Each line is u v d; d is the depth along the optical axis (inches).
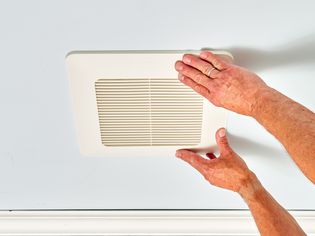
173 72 43.3
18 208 60.3
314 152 36.1
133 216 60.9
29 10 38.8
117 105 45.8
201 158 49.1
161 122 47.4
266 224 49.1
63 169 53.9
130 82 44.2
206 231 61.0
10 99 45.8
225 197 58.2
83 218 60.9
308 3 38.9
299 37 41.7
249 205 49.6
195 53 42.6
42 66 43.2
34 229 60.9
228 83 40.3
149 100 45.4
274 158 53.0
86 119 47.1
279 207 50.1
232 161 48.3
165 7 39.0
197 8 39.2
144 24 40.3
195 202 59.5
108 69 42.7
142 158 52.1
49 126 48.8
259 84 40.0
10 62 42.6
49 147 51.0
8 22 39.6
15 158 52.1
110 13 39.3
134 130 48.1
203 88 41.8
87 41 41.4
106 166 53.3
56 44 41.5
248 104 40.3
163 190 57.3
